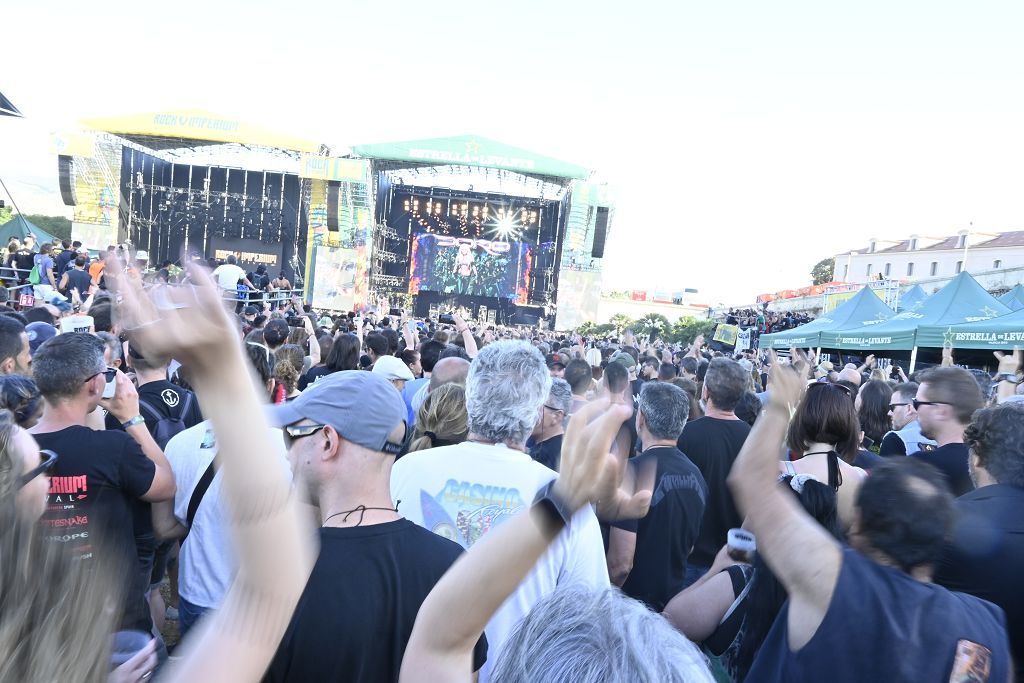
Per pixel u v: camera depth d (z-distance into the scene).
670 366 7.10
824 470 2.62
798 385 1.53
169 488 2.60
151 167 34.62
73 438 2.41
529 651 0.94
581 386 4.13
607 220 34.75
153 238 34.88
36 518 0.74
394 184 38.56
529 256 38.72
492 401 2.27
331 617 1.48
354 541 1.59
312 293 33.44
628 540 2.77
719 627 2.23
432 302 39.81
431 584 1.60
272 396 3.64
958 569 2.02
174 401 3.50
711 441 3.54
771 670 1.53
